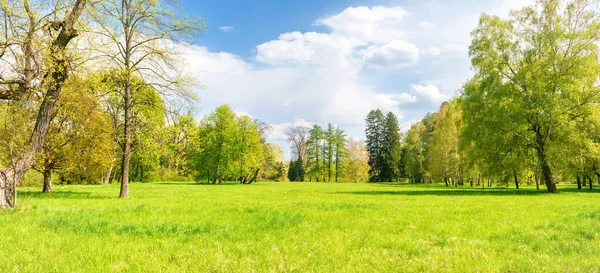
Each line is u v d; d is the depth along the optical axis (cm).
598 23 3077
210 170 6744
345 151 9606
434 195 2764
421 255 671
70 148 2416
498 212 1398
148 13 2198
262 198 2297
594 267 578
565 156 3081
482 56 3525
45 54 1361
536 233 885
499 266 587
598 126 3111
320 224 1027
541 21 3325
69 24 1478
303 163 10869
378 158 9056
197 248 700
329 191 3519
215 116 6831
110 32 2036
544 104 3098
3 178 1273
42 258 593
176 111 2288
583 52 3134
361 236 848
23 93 1438
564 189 4144
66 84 1573
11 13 1339
